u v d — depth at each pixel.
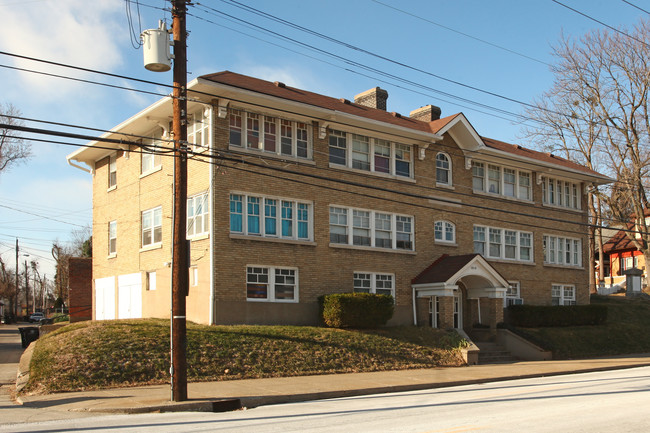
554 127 48.56
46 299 124.06
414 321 29.16
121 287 30.11
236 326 22.73
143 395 15.58
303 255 25.92
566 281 36.94
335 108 27.30
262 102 24.59
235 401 15.02
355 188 28.02
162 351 19.20
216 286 23.38
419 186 30.25
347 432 10.12
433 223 30.67
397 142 29.84
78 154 32.22
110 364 17.91
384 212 28.89
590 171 38.88
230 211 24.28
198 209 24.73
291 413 13.16
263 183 25.14
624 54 43.09
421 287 29.02
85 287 35.81
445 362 24.44
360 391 17.30
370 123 27.56
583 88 45.75
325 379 19.27
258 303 24.38
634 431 10.01
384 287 28.61
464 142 32.25
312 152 26.70
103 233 32.19
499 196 33.72
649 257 46.12
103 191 32.41
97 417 13.02
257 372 19.47
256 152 25.03
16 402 15.33
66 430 11.07
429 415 12.16
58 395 15.77
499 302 29.94
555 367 24.58
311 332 23.39
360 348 23.17
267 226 25.27
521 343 28.62
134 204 29.41
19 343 37.91
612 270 62.78
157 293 27.12
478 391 17.27
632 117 43.94
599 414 11.92
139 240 28.75
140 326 21.41
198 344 20.17
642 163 43.91
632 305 40.34
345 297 24.73
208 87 23.03
